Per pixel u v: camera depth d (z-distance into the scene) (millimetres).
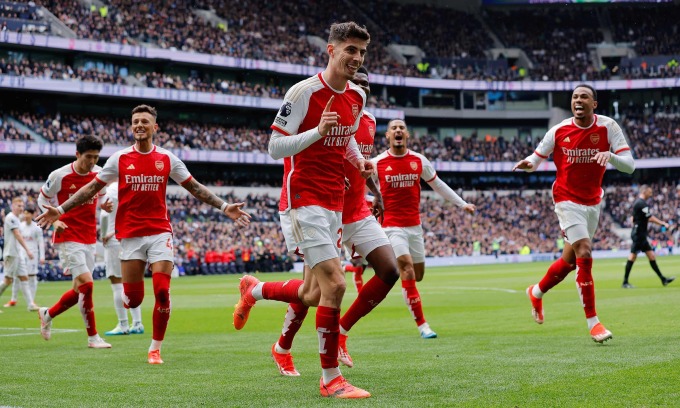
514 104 63500
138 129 7977
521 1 63438
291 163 5820
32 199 40312
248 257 40875
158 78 46781
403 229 10070
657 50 64125
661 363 6441
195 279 33906
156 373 6809
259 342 9422
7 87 39969
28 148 40406
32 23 43094
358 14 62344
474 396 5219
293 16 58500
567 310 12688
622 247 52969
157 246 7977
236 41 51938
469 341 8773
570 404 4859
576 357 7035
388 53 61281
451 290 20766
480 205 57125
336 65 5746
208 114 52031
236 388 5914
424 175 10219
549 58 64938
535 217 56750
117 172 8016
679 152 58562
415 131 62312
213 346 9023
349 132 5906
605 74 61781
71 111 46062
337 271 5680
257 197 49719
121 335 10734
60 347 9172
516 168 8891
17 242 15977
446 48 63844
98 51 43781
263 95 51625
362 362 7207
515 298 17016
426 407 4883
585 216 8625
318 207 5773
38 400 5465
